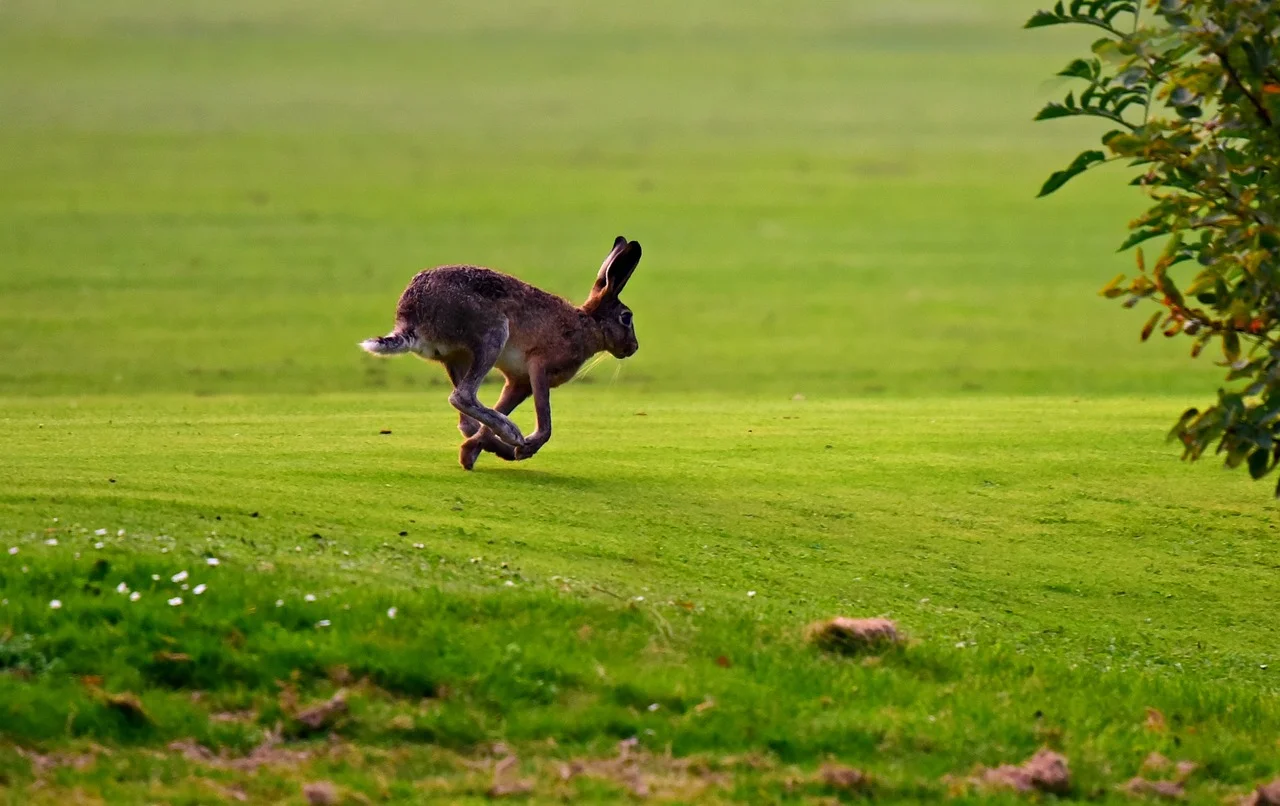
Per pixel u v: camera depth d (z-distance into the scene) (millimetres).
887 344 118125
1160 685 40188
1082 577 46625
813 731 36031
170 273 135375
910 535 48594
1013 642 42219
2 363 97500
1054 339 120750
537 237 161250
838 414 67938
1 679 34781
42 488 44906
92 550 39562
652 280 144000
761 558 45594
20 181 180375
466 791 33000
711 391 97375
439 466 51625
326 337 112938
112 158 198750
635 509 48500
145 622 36781
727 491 51281
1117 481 54250
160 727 34469
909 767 35219
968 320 128500
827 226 172375
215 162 199625
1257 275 38000
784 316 129375
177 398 81438
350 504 46188
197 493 45844
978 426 63250
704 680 37406
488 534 44781
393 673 36375
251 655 36344
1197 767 36562
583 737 35531
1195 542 49406
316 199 177000
